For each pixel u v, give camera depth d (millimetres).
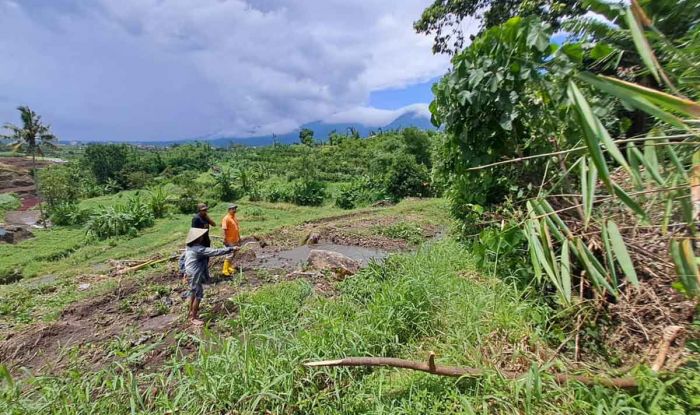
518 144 4211
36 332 5859
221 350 3768
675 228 2812
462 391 2846
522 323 3336
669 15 3115
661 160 2551
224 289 7500
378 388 3031
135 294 7641
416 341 3785
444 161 5543
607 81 1913
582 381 2594
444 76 4562
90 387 3434
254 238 13672
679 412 2158
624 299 3039
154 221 21781
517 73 3807
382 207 21641
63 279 10695
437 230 14203
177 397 2959
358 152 45375
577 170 3369
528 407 2416
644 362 2678
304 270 8484
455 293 4219
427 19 11812
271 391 3008
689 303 2686
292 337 3820
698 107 1681
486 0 10719
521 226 3596
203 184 32812
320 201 27219
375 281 5910
